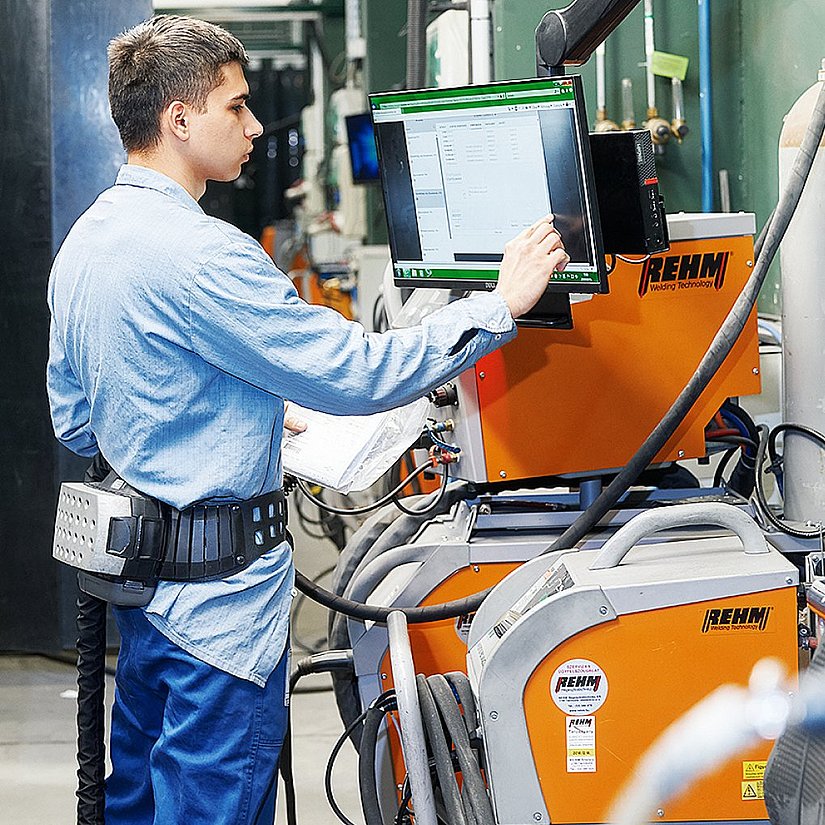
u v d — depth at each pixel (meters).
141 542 1.86
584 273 1.96
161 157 1.93
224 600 1.89
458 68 3.46
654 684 1.82
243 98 1.96
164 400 1.84
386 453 2.23
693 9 3.14
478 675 1.96
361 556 2.73
